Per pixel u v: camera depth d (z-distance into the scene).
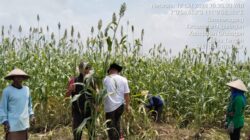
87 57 10.72
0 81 10.18
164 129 9.94
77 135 7.78
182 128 10.33
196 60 11.67
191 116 10.79
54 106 9.91
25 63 10.65
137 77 10.34
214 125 10.71
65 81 9.96
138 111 8.70
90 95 7.31
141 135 9.05
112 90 7.71
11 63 10.82
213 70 11.72
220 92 10.81
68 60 11.37
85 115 7.66
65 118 9.90
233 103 7.77
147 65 11.43
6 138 6.57
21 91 6.57
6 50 11.79
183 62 12.39
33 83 9.91
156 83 11.06
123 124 9.04
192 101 11.05
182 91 11.07
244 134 9.74
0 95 9.93
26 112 6.60
